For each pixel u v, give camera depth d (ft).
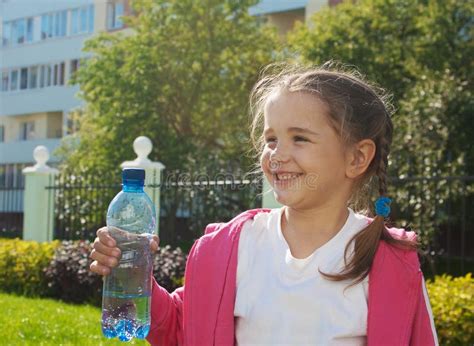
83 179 36.11
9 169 93.66
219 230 6.40
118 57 50.88
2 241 31.78
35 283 27.32
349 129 5.88
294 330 5.79
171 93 50.03
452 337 15.89
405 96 37.88
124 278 6.03
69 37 88.58
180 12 50.26
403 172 30.45
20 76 94.73
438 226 30.25
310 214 6.03
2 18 97.14
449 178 21.98
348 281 5.80
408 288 5.84
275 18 73.36
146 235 6.14
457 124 32.60
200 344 6.01
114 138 48.75
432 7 43.14
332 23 46.47
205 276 6.16
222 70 52.47
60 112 91.97
